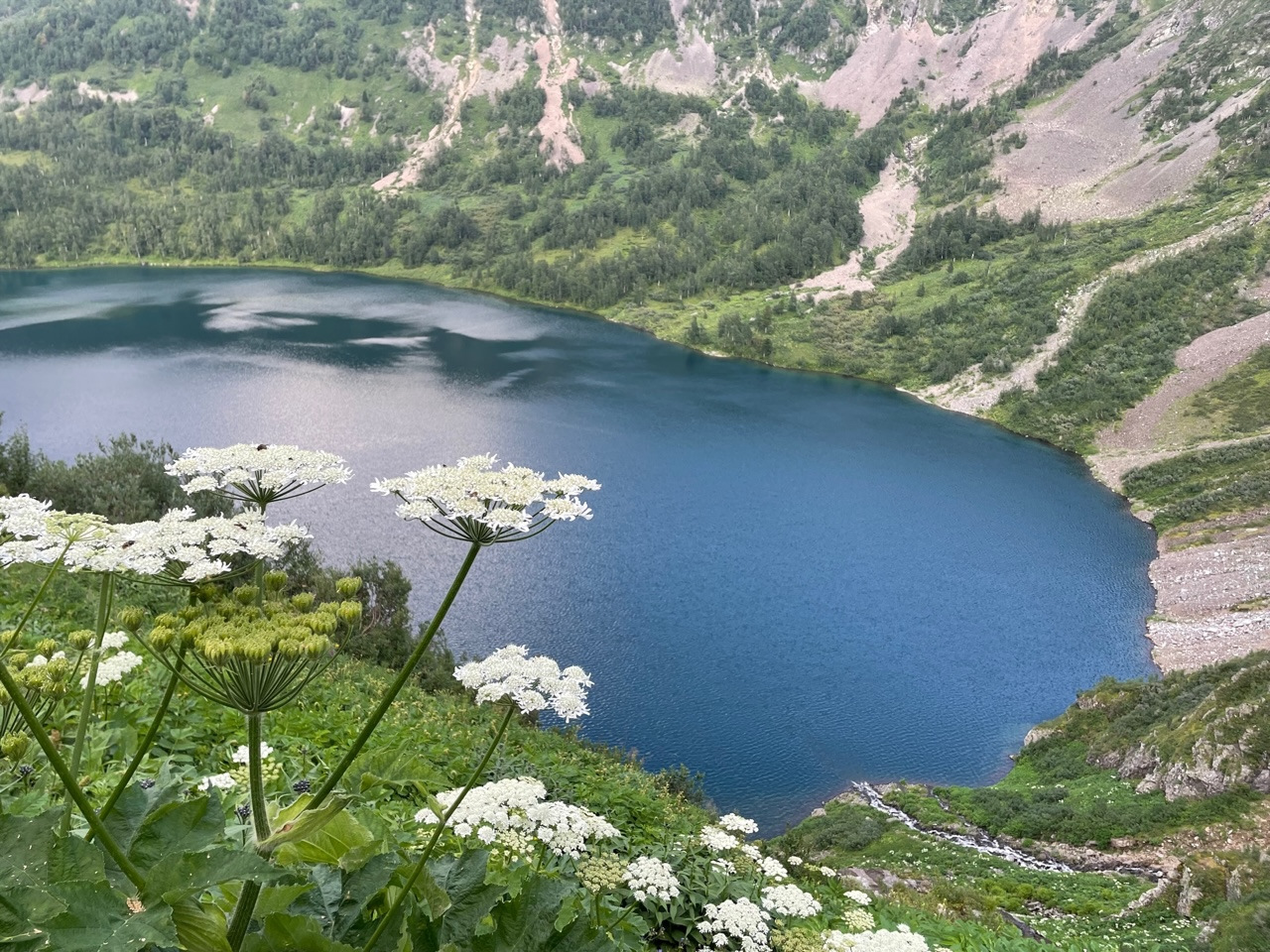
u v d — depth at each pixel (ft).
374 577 117.91
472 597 262.06
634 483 375.86
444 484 12.35
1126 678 248.11
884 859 153.07
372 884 12.02
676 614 265.54
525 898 11.82
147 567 10.48
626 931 21.88
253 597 11.26
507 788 22.33
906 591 296.51
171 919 8.21
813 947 25.62
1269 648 246.27
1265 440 400.88
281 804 22.70
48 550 10.72
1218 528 341.82
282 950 10.16
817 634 262.06
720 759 200.75
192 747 29.37
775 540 329.52
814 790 193.16
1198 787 166.61
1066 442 477.36
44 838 8.32
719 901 28.50
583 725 208.85
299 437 375.86
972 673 247.91
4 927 7.48
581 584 279.08
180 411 401.49
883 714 224.53
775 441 453.58
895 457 442.50
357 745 10.55
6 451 101.50
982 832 172.04
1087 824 164.86
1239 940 78.28
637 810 48.67
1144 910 113.29
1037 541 346.74
